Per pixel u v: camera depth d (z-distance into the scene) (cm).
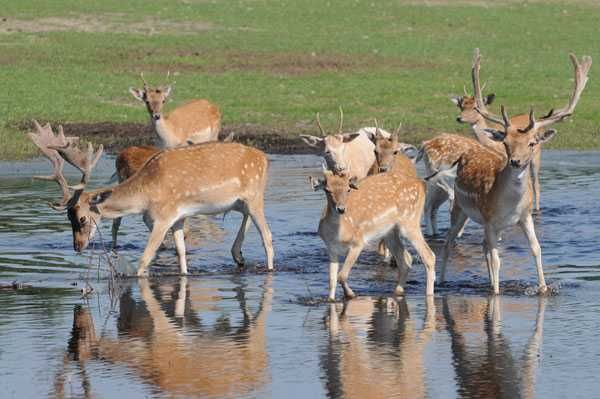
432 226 2342
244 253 2169
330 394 1334
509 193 1798
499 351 1499
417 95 4484
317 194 2788
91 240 2247
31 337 1577
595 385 1358
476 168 1872
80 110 4112
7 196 2752
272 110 4169
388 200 1805
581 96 4478
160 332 1605
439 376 1399
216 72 4984
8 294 1833
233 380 1386
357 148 2394
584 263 2031
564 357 1470
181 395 1333
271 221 2459
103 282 1920
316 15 6512
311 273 1995
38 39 5628
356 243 1788
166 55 5331
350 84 4719
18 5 6488
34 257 2108
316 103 4316
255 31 6003
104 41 5619
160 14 6369
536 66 5200
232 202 2038
